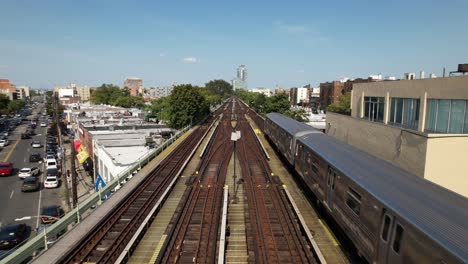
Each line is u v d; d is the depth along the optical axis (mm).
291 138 21875
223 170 23594
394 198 8828
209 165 25375
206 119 65625
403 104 20562
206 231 13523
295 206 14984
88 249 11734
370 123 19484
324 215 15195
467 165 13820
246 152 30594
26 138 68250
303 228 12797
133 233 13391
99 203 16109
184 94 49188
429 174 13758
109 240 12641
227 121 63781
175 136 37344
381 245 8984
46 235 11344
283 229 13430
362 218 10242
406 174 10859
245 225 14078
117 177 19281
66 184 29406
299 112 51250
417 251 7348
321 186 14656
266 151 30953
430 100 17828
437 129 17250
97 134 37656
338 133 25531
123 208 15828
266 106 57688
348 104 61094
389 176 10469
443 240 6598
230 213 15617
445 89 16484
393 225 8414
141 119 57125
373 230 9469
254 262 11203
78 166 44188
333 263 11102
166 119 53125
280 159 27688
